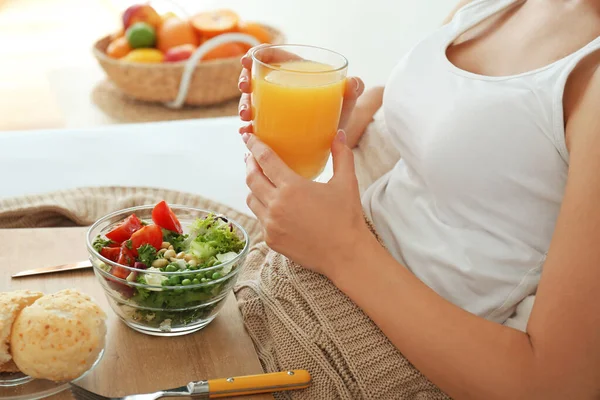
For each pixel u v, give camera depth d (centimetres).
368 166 131
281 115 88
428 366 86
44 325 79
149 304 88
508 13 108
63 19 426
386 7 223
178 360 88
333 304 94
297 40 309
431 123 102
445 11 188
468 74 101
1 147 166
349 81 102
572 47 97
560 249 80
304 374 87
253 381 84
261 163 91
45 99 328
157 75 302
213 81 310
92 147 171
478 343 84
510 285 97
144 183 159
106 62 303
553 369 79
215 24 322
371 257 90
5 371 82
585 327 77
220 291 90
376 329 92
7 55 373
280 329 94
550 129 91
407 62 110
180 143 178
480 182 97
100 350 84
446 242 101
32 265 102
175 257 92
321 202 89
